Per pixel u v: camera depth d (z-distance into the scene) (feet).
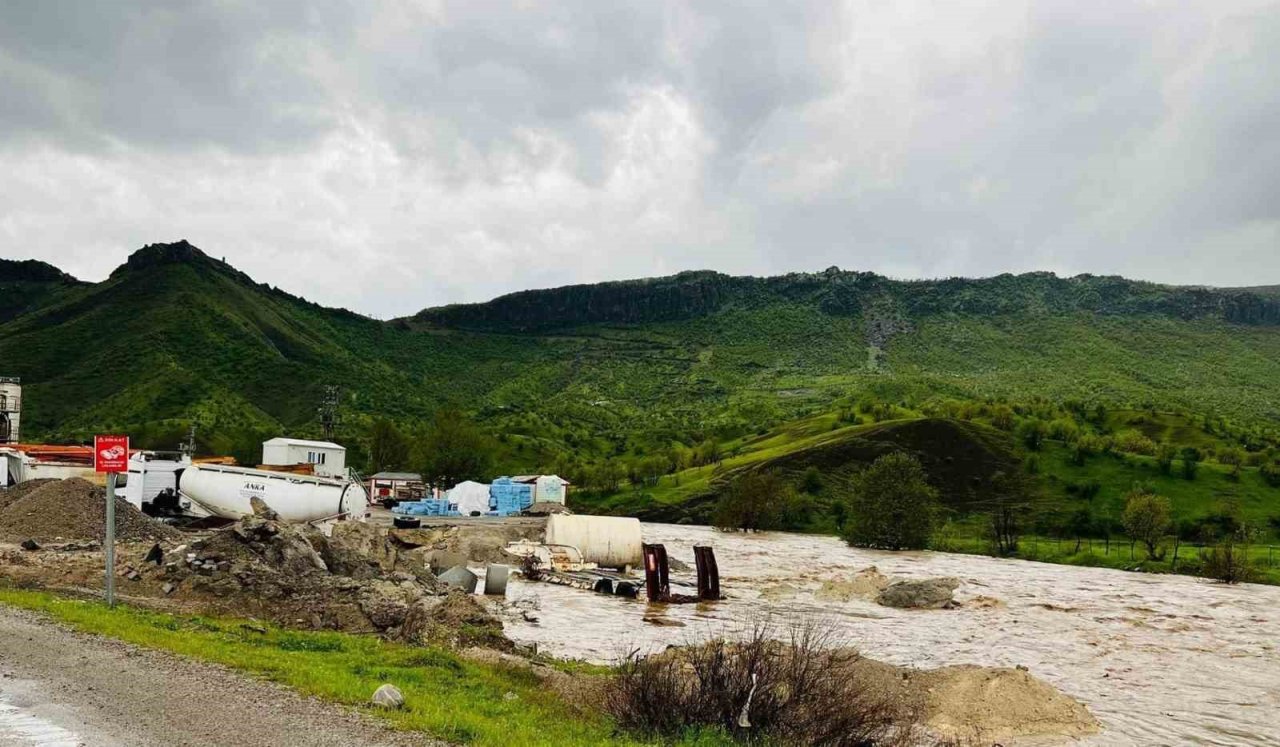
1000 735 78.69
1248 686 111.86
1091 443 579.89
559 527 227.61
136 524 146.10
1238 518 445.78
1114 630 159.84
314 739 42.06
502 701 60.75
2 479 206.80
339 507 225.56
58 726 41.01
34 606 74.79
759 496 480.23
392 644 82.53
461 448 536.83
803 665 62.85
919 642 135.23
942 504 529.45
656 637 123.03
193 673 54.39
